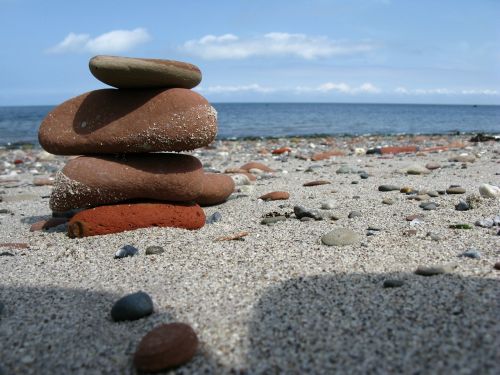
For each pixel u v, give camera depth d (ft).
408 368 0.54
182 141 1.20
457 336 0.59
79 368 0.58
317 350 0.59
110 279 0.87
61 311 0.74
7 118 12.19
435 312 0.65
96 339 0.65
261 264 0.89
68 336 0.66
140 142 1.19
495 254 0.90
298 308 0.70
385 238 1.04
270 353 0.59
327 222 1.23
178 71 1.18
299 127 8.59
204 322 0.67
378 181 1.89
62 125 1.23
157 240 1.10
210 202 1.51
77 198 1.18
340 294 0.73
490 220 1.13
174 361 0.57
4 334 0.67
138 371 0.57
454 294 0.71
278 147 4.24
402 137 5.31
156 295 0.78
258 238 1.09
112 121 1.20
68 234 1.17
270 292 0.76
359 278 0.80
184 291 0.79
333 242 1.00
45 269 0.95
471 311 0.65
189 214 1.22
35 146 4.90
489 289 0.72
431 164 2.28
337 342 0.60
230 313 0.70
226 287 0.79
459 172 2.08
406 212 1.30
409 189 1.58
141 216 1.18
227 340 0.62
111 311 0.70
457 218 1.20
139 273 0.89
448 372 0.53
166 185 1.20
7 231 1.31
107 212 1.17
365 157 3.01
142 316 0.70
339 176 2.11
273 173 2.32
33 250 1.08
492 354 0.55
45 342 0.64
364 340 0.60
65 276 0.90
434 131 7.30
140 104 1.20
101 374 0.57
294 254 0.95
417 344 0.58
